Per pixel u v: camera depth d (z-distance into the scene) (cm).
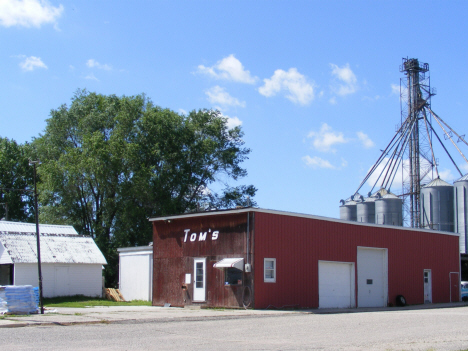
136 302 3297
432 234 3644
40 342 1255
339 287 2903
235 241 2555
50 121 5300
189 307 2673
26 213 6494
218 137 5662
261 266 2481
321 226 2831
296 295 2627
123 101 5181
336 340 1349
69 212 5097
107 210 4981
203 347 1202
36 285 3569
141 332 1498
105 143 4753
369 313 2430
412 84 5972
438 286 3619
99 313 2162
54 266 3672
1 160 6247
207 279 2664
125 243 4966
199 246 2736
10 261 3459
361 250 3094
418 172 5678
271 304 2494
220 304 2578
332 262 2873
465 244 5053
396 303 3219
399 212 5338
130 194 4781
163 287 2906
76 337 1359
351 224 3023
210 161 5447
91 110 5300
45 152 5291
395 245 3312
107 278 4994
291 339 1366
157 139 5069
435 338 1399
